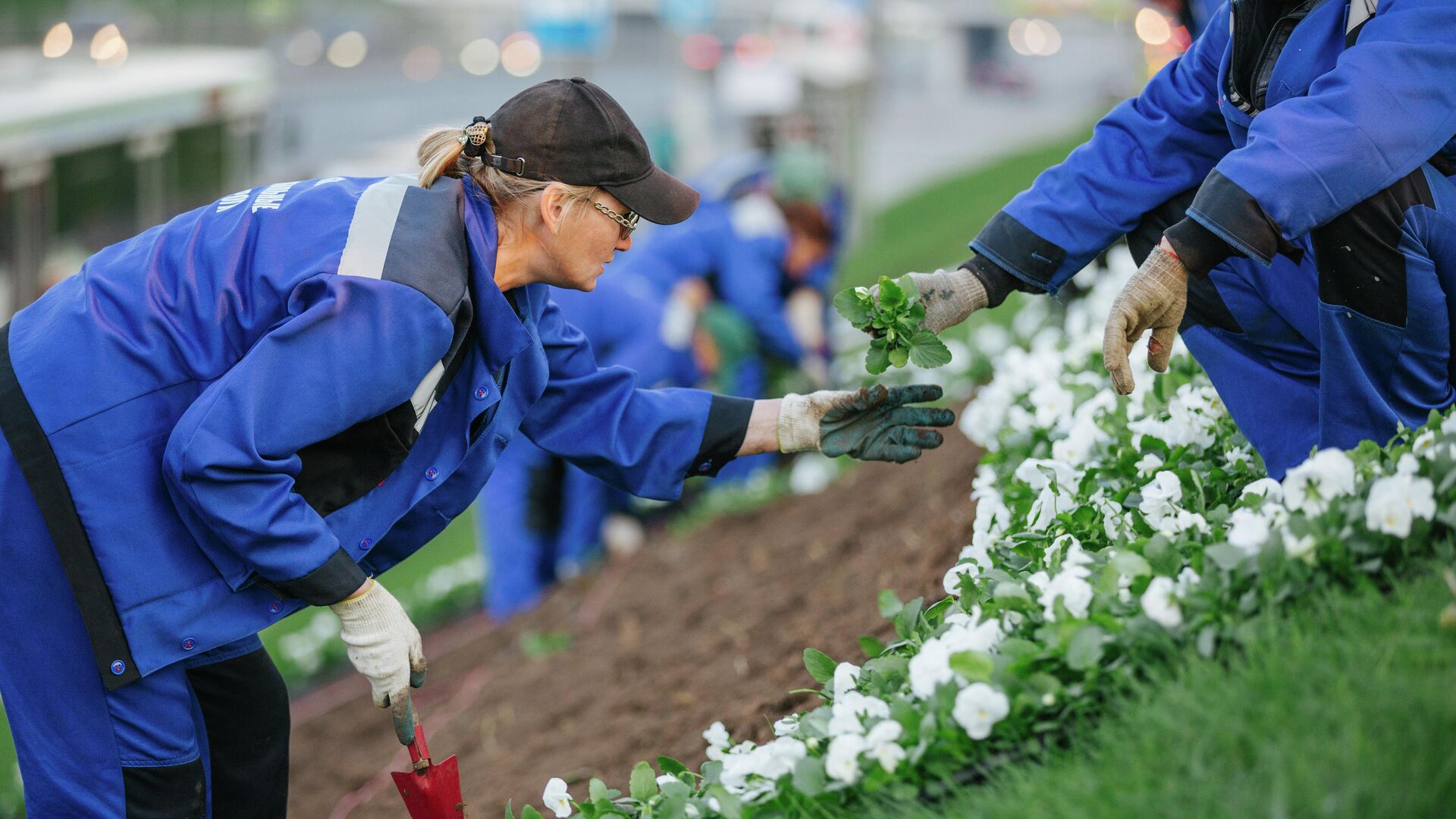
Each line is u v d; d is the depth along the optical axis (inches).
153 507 136.0
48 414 135.6
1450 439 128.2
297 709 371.9
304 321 129.6
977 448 280.4
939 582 209.3
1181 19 323.0
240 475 129.3
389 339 131.1
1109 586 126.8
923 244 933.8
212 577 138.1
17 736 142.3
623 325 440.1
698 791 140.9
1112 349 139.2
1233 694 110.7
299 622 522.0
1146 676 122.3
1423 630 112.9
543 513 444.1
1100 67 2805.1
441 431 144.8
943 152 1756.9
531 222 142.7
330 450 138.1
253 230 138.0
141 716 140.7
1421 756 98.6
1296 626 118.0
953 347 386.6
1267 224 131.9
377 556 156.8
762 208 464.1
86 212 655.8
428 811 146.6
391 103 2134.6
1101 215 158.1
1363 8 137.4
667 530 425.4
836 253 486.3
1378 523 120.6
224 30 2340.1
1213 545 124.0
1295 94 143.1
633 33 2839.6
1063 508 160.1
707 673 241.3
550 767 227.8
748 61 804.0
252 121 901.2
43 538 136.5
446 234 137.1
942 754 123.4
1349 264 137.3
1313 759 101.6
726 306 463.5
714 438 164.4
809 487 392.8
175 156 765.9
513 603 442.6
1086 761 116.0
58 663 139.4
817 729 132.9
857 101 959.0
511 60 2950.3
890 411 165.2
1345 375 143.1
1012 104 2461.9
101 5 1952.5
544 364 153.2
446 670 360.2
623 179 141.0
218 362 136.1
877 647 151.4
